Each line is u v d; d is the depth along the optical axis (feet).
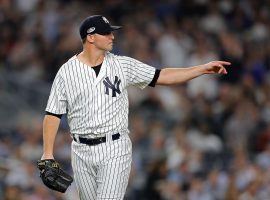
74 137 82.94
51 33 211.20
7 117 196.03
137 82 83.66
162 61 202.08
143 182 154.61
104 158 81.92
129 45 203.00
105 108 81.46
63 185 80.94
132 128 172.65
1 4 217.97
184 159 156.04
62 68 82.12
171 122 177.68
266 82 193.06
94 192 83.82
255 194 145.07
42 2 218.38
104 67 81.87
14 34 214.07
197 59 200.23
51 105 82.17
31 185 147.02
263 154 157.69
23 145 169.07
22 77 201.36
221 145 168.76
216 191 148.15
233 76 195.21
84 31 81.82
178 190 150.41
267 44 208.23
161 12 217.36
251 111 177.58
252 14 217.15
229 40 203.82
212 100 186.19
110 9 219.20
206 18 215.10
